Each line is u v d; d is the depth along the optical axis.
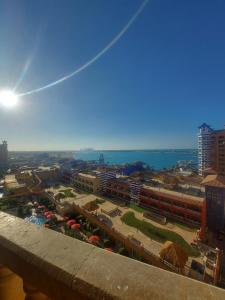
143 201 42.28
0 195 53.75
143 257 24.16
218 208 28.33
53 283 1.48
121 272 1.37
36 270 1.58
